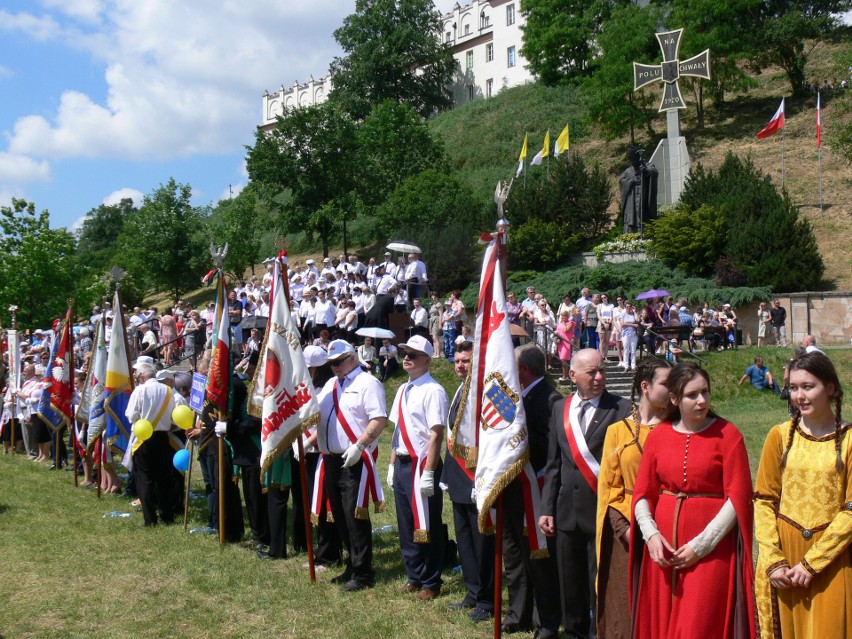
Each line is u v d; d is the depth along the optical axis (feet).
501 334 18.49
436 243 112.88
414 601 22.11
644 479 15.08
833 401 14.10
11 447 54.13
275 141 144.05
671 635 14.34
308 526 24.13
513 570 19.60
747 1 151.64
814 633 13.55
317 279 85.66
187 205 167.73
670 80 118.62
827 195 118.01
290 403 24.16
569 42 192.75
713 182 104.78
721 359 72.43
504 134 181.98
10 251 119.75
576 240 110.42
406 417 22.41
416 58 228.84
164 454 32.48
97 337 39.58
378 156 156.87
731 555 14.11
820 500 13.78
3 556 27.30
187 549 28.12
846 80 132.77
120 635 20.15
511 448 17.94
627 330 66.80
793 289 89.92
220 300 28.73
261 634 20.07
